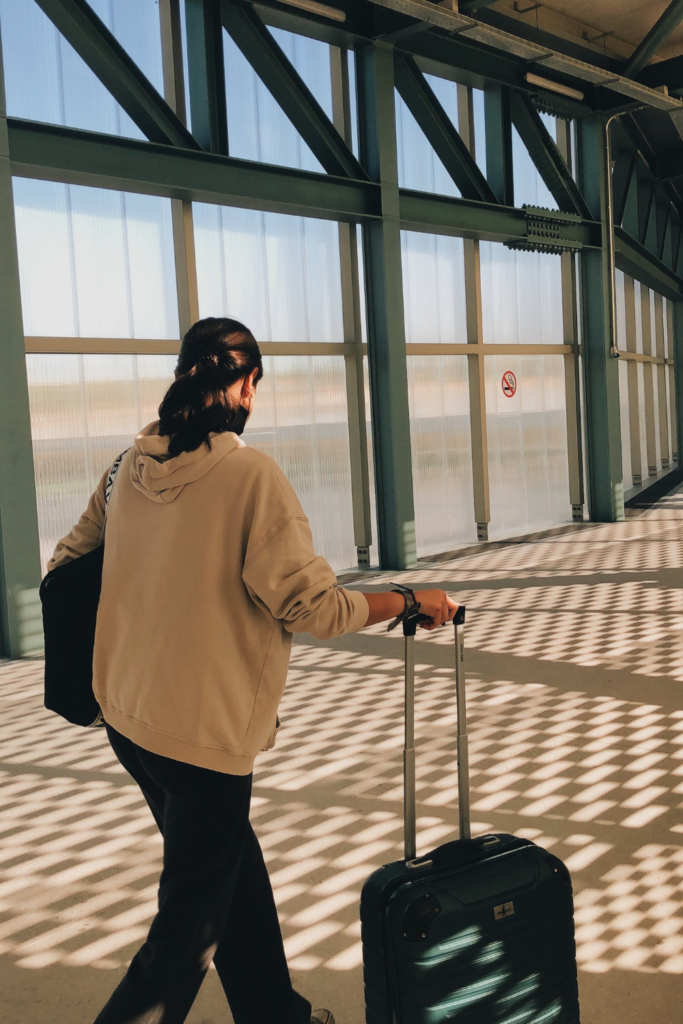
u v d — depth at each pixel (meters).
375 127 8.22
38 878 2.75
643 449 17.09
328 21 7.79
